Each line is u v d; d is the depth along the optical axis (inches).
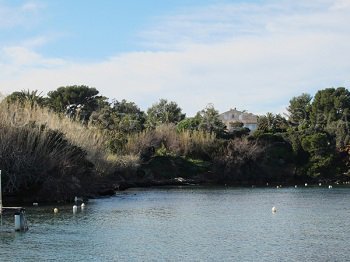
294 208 2497.5
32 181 2711.6
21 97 3855.8
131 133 5546.3
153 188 4259.4
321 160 5177.2
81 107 6254.9
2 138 2691.9
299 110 7824.8
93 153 3592.5
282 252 1355.8
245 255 1315.2
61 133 3041.3
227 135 5900.6
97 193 3346.5
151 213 2251.5
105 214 2198.6
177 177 4977.9
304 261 1251.8
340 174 5231.3
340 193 3609.7
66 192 2807.6
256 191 3868.1
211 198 3152.1
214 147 5315.0
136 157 4729.3
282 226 1833.2
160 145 5423.2
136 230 1728.6
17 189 2640.3
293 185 4793.3
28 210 2331.4
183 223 1913.1
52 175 2812.5
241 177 5078.7
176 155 5221.5
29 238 1552.7
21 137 2760.8
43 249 1384.1
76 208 2300.7
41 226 1812.3
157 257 1291.8
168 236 1603.1
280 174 5216.5
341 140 5438.0
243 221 1978.3
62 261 1246.3
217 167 5078.7
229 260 1258.6
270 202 2854.3
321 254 1327.5
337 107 7086.6
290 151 5393.7
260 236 1604.3
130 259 1269.7
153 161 5014.8
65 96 6190.9
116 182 4141.2
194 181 4901.6
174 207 2536.9
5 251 1360.7
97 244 1460.4
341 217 2112.5
